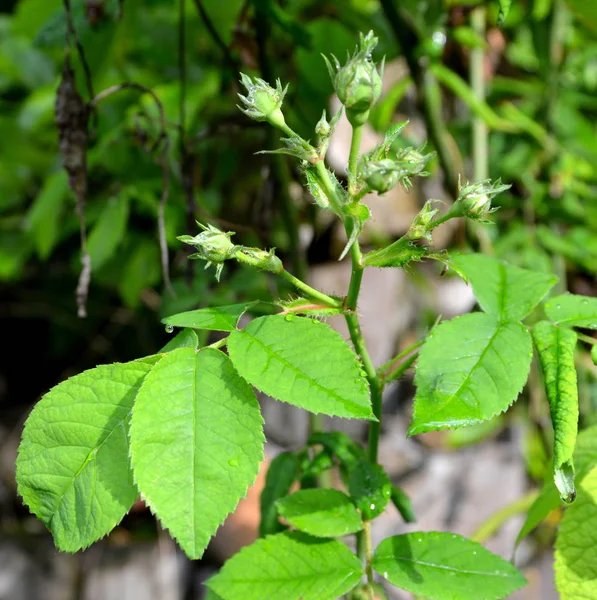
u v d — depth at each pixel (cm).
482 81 81
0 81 102
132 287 85
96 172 81
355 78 40
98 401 41
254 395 40
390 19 65
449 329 43
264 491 51
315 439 51
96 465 40
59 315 113
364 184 40
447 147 73
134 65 80
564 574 45
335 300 43
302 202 83
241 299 71
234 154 82
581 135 90
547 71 82
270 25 65
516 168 83
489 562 44
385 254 42
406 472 102
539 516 47
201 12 63
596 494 46
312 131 74
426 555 45
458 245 82
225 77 70
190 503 38
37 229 79
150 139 72
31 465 40
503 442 106
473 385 41
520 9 85
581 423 77
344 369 39
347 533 45
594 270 84
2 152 96
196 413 39
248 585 44
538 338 43
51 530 40
